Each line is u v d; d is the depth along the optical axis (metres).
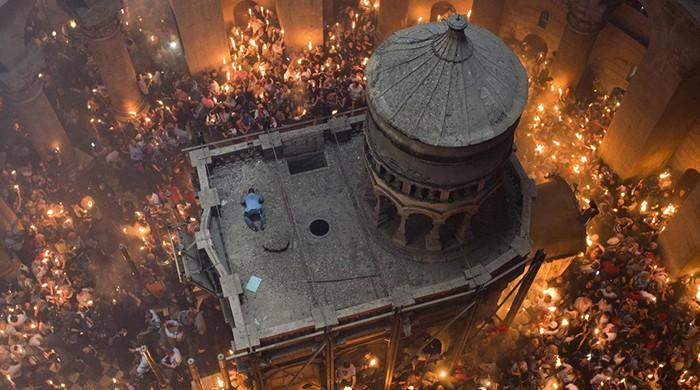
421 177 23.83
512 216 28.03
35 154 39.22
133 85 39.50
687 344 30.75
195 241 26.91
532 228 29.59
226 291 25.77
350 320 25.45
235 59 43.38
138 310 33.47
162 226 35.34
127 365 32.22
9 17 31.95
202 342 32.12
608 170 37.84
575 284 32.62
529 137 38.72
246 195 28.25
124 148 39.09
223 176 29.77
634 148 35.44
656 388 28.97
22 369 30.72
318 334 24.78
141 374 30.67
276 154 30.05
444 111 22.64
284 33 43.34
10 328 31.05
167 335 31.34
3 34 32.25
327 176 29.70
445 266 27.02
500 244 27.47
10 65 33.41
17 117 39.84
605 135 37.41
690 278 33.62
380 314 25.70
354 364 29.56
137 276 33.19
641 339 30.52
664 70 31.92
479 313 28.94
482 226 27.70
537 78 41.62
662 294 32.38
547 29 40.97
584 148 38.31
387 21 42.75
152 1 48.56
